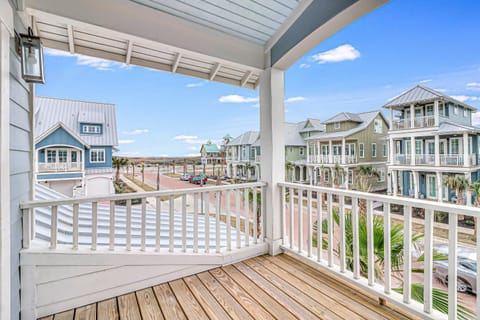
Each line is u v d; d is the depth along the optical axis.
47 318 1.63
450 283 1.31
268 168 2.70
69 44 2.26
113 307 1.75
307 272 2.25
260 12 2.17
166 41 2.13
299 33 2.16
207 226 2.35
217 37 2.41
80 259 1.77
